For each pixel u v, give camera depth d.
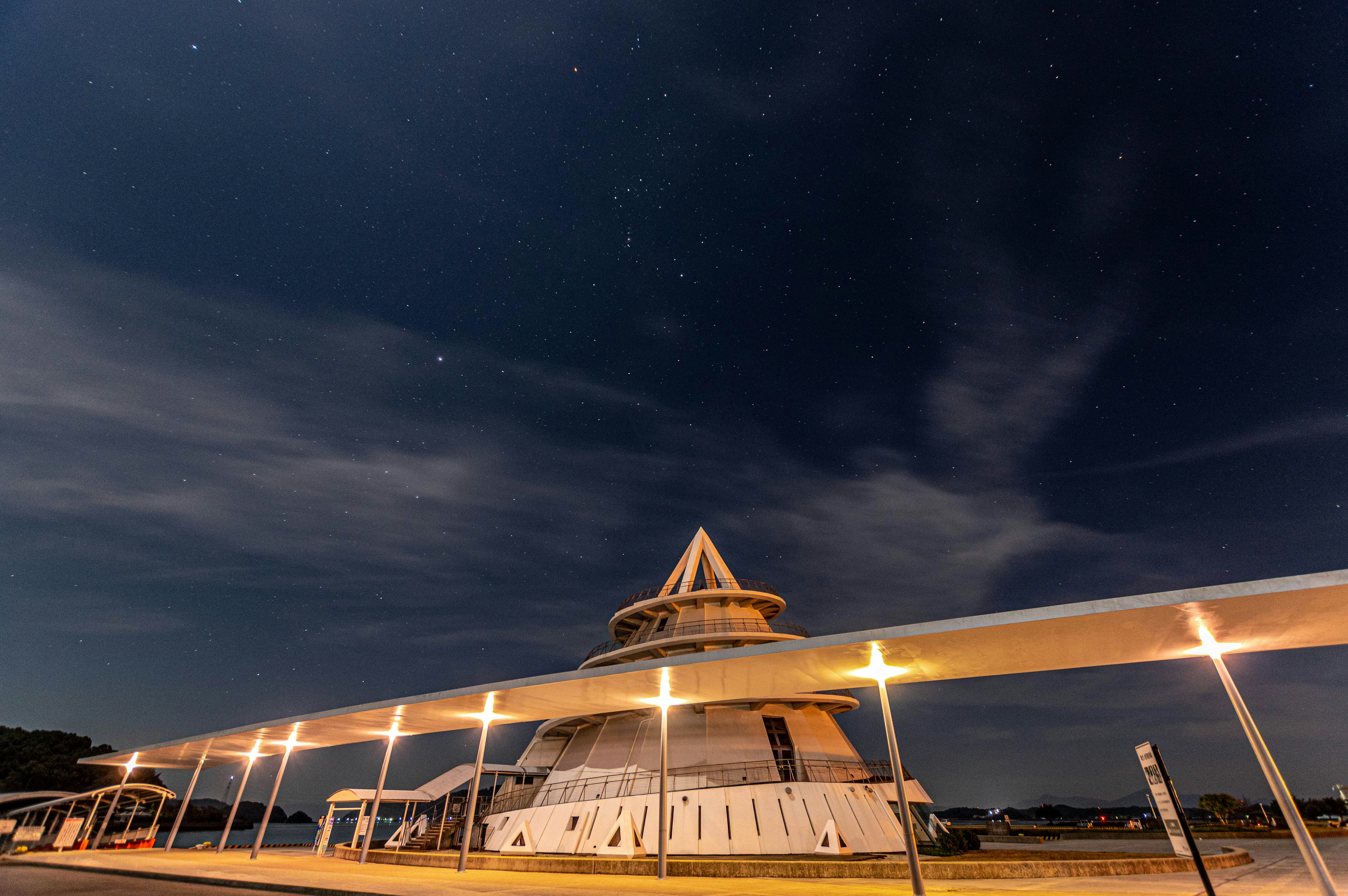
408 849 36.00
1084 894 15.92
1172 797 10.43
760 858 24.91
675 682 20.66
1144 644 16.12
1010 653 17.09
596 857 25.91
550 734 41.41
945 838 28.92
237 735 32.81
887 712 18.70
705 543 43.62
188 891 20.45
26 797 40.06
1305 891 16.61
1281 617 14.02
